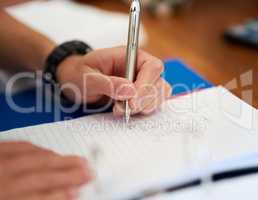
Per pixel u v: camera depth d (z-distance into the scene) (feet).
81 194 1.02
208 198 1.04
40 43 1.98
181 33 3.05
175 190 1.07
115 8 3.44
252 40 2.84
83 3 3.50
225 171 1.13
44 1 3.01
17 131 1.38
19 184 1.00
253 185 1.09
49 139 1.32
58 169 1.05
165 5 3.45
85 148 1.26
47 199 0.98
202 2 3.79
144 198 1.03
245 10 3.62
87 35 2.40
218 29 3.17
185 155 1.16
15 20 2.23
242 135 1.27
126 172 1.09
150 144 1.25
